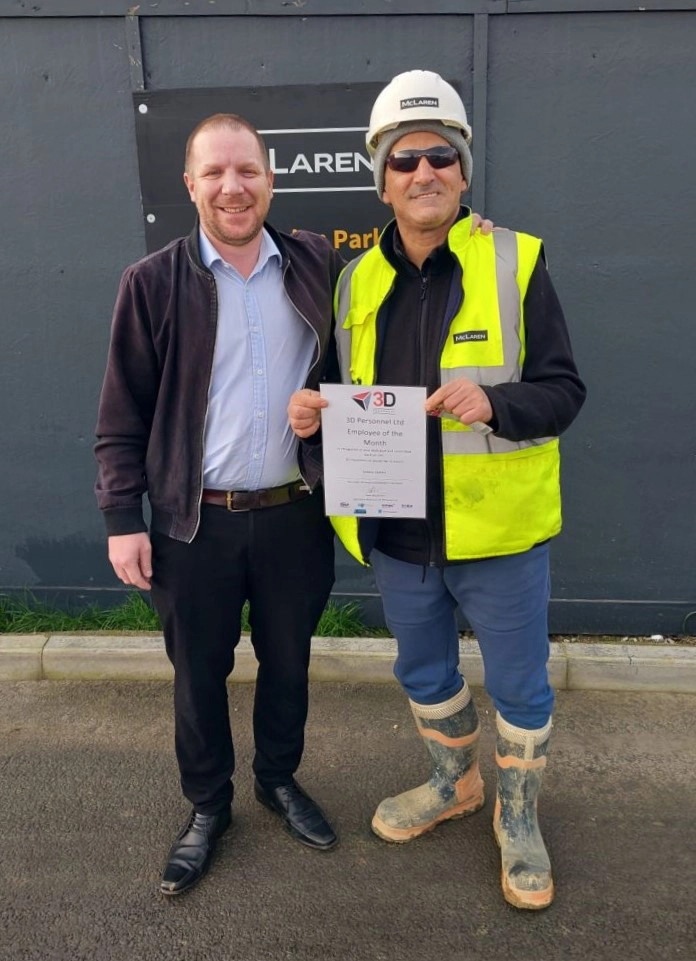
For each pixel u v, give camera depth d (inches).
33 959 78.2
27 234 122.3
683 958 76.7
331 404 73.0
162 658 125.7
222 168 71.8
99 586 137.2
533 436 71.6
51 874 88.5
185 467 78.5
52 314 125.6
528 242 74.9
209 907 83.9
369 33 111.4
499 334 72.8
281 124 114.5
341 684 124.3
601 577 130.0
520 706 82.6
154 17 112.4
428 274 75.5
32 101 116.7
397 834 91.6
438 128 70.2
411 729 112.9
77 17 113.0
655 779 102.0
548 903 82.2
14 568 137.3
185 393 77.5
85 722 116.0
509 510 75.4
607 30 109.1
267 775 94.6
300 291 79.5
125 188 119.5
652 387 121.6
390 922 81.7
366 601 133.3
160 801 99.4
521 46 110.6
